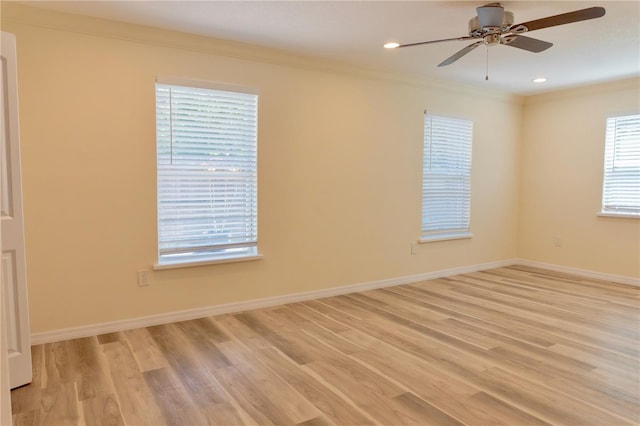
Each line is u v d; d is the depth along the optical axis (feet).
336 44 12.42
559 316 12.61
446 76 16.12
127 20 10.62
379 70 15.17
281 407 7.59
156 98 11.50
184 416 7.31
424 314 12.82
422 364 9.34
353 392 8.12
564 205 18.69
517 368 9.14
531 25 8.61
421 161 16.84
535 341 10.65
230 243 12.85
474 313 12.91
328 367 9.19
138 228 11.44
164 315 11.93
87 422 7.12
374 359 9.59
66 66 10.35
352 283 15.35
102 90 10.78
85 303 10.89
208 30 11.32
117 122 11.01
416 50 12.89
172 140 11.80
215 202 12.55
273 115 13.26
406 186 16.51
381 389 8.23
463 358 9.64
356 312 13.00
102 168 10.90
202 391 8.15
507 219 20.07
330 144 14.48
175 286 12.06
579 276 18.04
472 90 17.95
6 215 8.01
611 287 16.14
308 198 14.15
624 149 16.72
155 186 11.59
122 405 7.64
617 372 8.94
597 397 7.93
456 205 18.16
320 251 14.55
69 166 10.52
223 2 9.53
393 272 16.40
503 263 20.12
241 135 12.81
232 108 12.59
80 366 9.17
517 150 20.10
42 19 9.99
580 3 9.44
